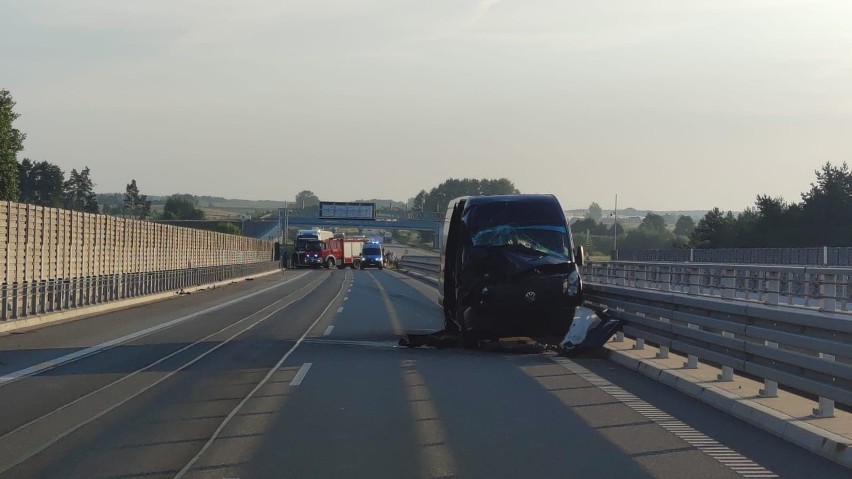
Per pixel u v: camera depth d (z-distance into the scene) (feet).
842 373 28.32
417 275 237.66
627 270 96.68
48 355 55.47
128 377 45.29
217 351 58.13
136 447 28.86
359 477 24.93
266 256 368.89
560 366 49.70
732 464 26.09
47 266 101.14
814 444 27.58
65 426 32.35
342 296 140.26
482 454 27.71
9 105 204.64
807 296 73.77
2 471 25.79
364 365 50.39
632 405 36.45
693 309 42.98
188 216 491.31
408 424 32.60
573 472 25.39
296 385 42.42
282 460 26.96
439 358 54.19
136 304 116.98
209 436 30.58
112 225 129.59
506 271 57.11
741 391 36.35
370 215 425.28
